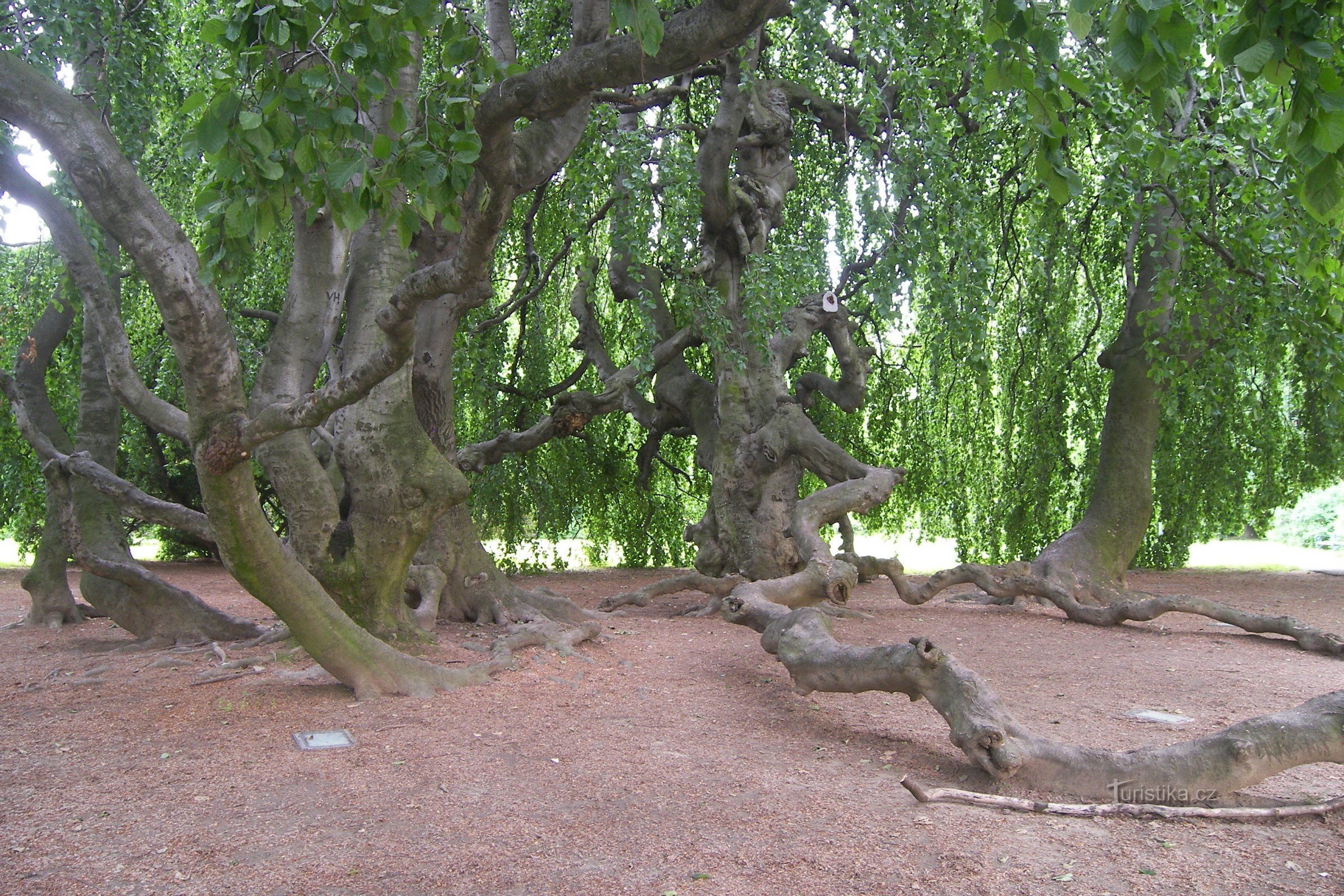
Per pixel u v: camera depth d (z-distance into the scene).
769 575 10.95
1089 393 14.48
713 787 4.07
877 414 15.10
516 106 4.00
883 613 10.25
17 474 13.02
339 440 7.05
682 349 12.05
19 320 11.32
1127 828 3.59
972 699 4.28
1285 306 8.69
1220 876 3.11
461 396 13.71
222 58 5.32
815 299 12.10
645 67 3.84
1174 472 14.51
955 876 3.11
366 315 7.35
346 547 6.96
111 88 8.39
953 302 9.51
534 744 4.76
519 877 3.11
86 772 4.21
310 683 6.08
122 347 6.29
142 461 14.88
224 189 3.79
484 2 8.82
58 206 6.23
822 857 3.27
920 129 9.34
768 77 13.27
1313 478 14.66
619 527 15.80
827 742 4.89
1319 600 11.34
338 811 3.73
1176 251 9.49
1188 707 5.68
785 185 12.39
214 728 4.98
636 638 8.45
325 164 3.82
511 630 7.94
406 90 7.36
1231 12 7.03
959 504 15.04
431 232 8.12
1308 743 3.86
